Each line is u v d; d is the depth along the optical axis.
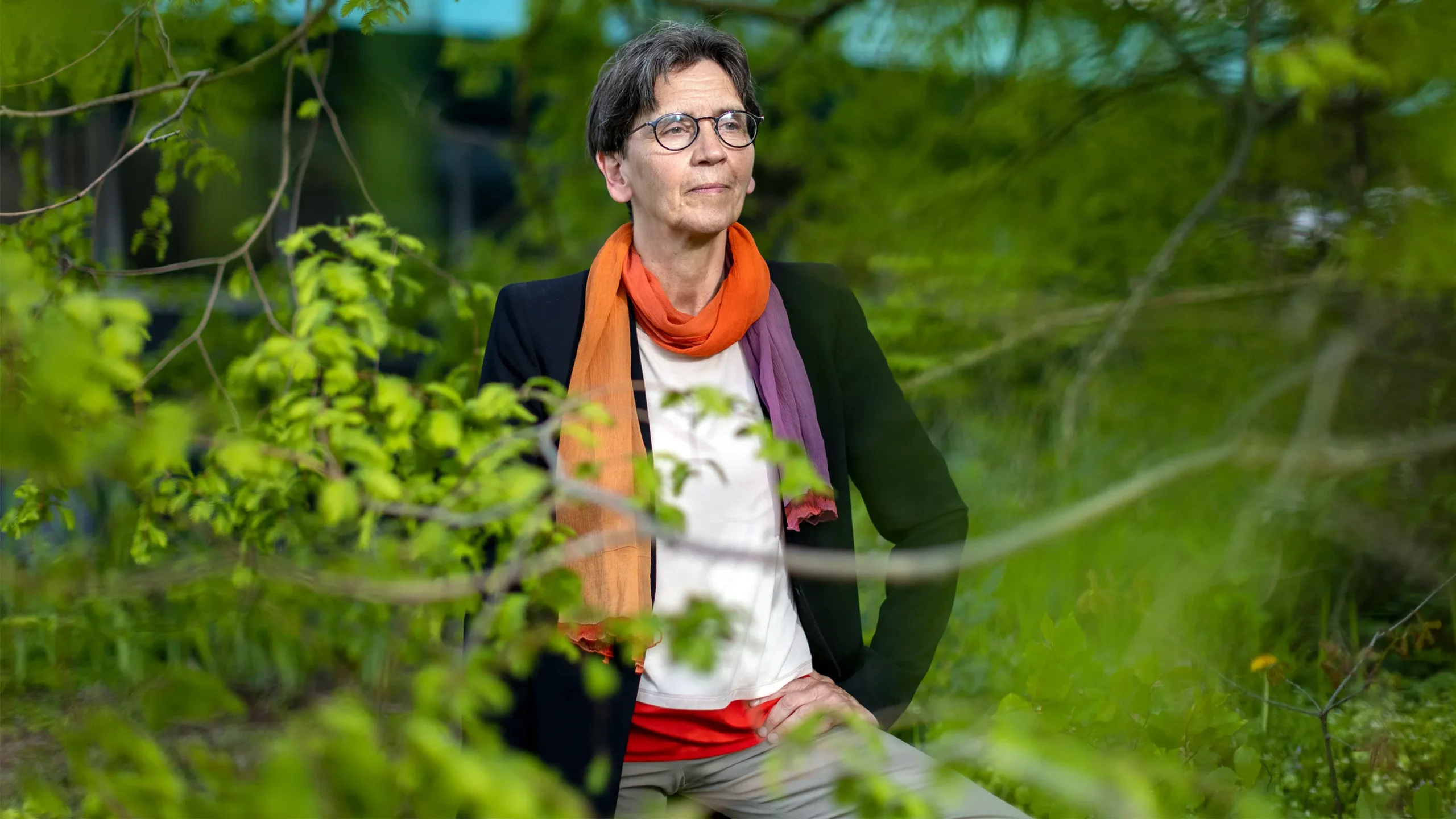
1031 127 5.14
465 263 5.32
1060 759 1.10
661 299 2.09
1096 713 2.36
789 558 1.87
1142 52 4.39
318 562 1.77
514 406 1.69
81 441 1.19
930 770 1.29
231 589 1.71
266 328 3.46
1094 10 4.42
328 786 0.99
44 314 1.49
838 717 1.36
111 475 1.25
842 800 1.28
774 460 1.45
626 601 1.88
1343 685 2.72
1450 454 2.72
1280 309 3.32
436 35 5.14
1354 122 3.05
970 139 5.54
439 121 5.30
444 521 1.50
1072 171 4.81
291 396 1.88
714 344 2.08
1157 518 2.87
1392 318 2.79
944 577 2.24
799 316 2.24
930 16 5.28
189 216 4.21
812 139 6.00
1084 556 2.99
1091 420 3.75
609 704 2.00
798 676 2.08
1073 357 4.37
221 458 1.46
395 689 1.54
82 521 3.11
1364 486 2.81
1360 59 2.58
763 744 2.04
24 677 2.59
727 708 2.04
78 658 3.02
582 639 1.93
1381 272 2.76
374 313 1.83
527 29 5.50
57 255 2.76
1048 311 4.25
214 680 1.25
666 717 2.05
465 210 6.37
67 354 1.18
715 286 2.18
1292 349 3.09
